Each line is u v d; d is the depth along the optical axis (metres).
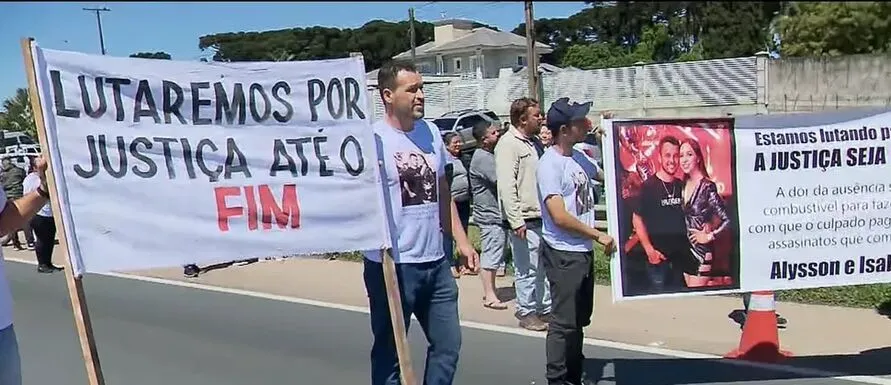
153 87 3.89
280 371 6.09
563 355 4.99
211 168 4.01
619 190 5.17
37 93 3.62
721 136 5.23
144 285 10.30
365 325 7.55
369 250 4.16
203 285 10.16
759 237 5.29
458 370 5.89
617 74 16.38
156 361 6.50
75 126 3.72
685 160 5.20
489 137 7.82
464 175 8.62
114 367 6.35
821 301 7.55
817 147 5.28
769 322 5.96
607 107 16.56
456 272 9.89
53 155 3.64
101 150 3.78
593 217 5.20
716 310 7.50
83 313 3.71
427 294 4.27
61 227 3.66
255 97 4.08
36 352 6.92
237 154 4.05
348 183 4.16
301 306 8.58
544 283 6.92
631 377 5.59
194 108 3.98
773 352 5.91
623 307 7.77
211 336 7.30
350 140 4.16
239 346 6.90
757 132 5.23
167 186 3.93
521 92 25.80
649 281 5.23
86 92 3.74
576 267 4.88
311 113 4.14
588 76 17.92
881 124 5.27
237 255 4.06
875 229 5.35
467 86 27.20
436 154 4.27
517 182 6.77
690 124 5.20
